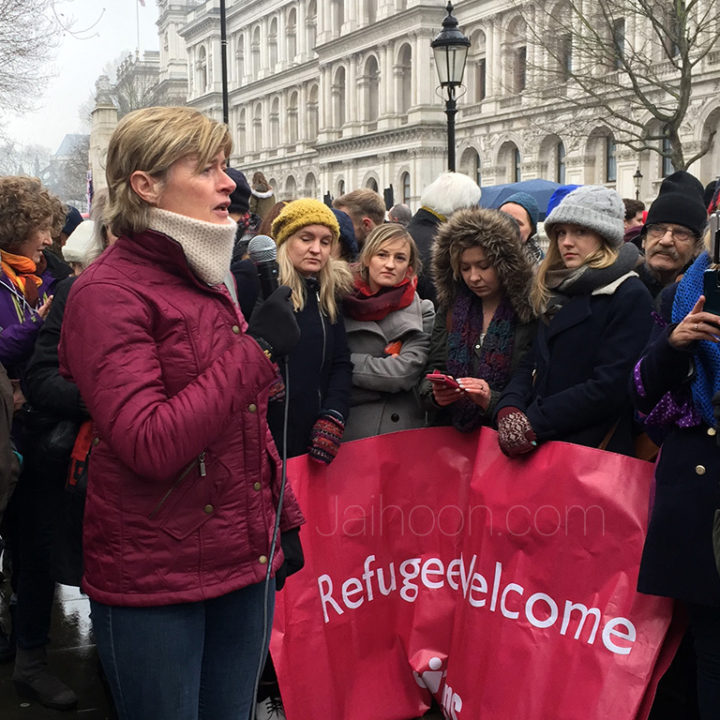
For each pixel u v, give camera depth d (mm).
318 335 3494
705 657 2678
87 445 3111
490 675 3225
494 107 43844
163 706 2131
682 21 18906
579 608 3072
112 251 2121
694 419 2627
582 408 3172
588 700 2982
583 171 37438
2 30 21125
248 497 2176
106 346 1993
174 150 2031
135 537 2080
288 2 64312
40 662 3750
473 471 3465
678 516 2635
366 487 3508
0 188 3846
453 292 3740
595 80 21844
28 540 3650
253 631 2279
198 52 79375
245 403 2061
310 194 63406
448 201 5496
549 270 3422
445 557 3537
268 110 68250
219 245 2098
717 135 31500
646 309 3242
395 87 51219
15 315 3824
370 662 3486
